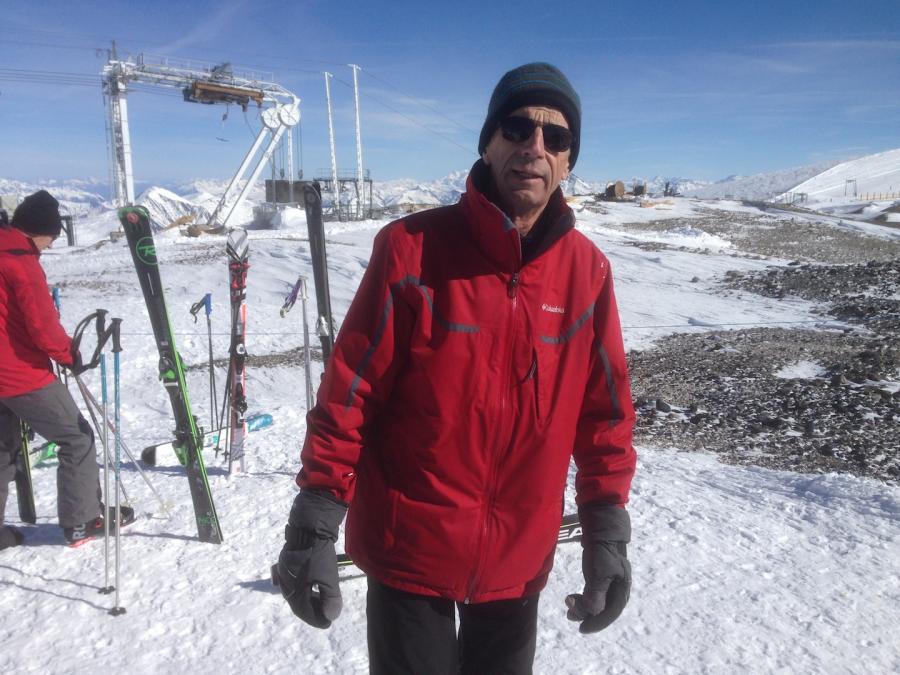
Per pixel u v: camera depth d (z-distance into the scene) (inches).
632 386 362.3
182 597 127.6
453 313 62.5
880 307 540.1
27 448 160.2
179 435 145.9
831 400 321.7
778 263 832.3
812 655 109.7
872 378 356.8
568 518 149.0
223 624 119.1
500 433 64.0
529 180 65.0
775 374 374.9
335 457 64.0
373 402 65.1
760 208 1845.5
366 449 68.1
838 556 143.7
